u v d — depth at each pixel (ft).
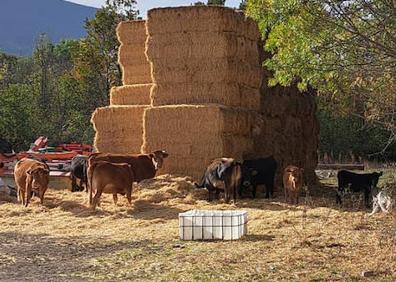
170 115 62.13
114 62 141.38
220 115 60.23
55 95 145.07
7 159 75.10
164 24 64.03
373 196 53.88
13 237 42.52
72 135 136.15
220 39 62.18
